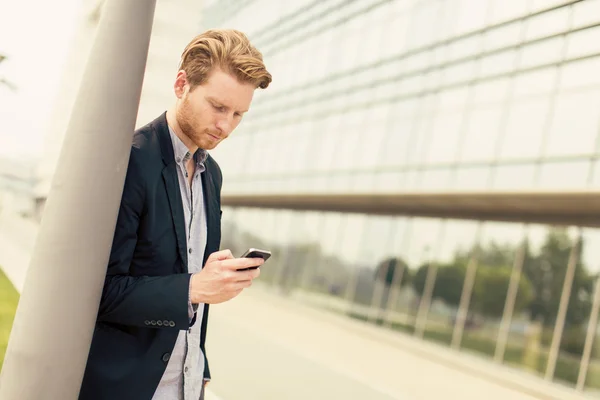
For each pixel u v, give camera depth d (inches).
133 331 48.6
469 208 595.2
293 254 926.4
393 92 932.6
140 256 49.3
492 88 753.6
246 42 49.4
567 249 514.9
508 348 534.9
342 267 794.8
